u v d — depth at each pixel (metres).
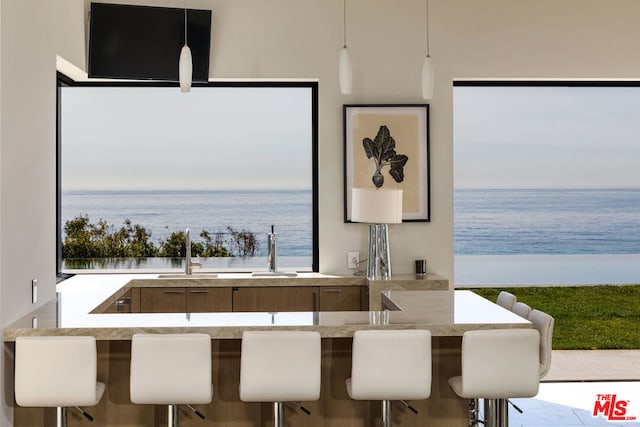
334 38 6.18
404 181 6.17
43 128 4.57
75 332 3.74
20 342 3.56
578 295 8.19
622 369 6.67
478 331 3.65
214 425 4.06
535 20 6.22
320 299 5.97
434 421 4.15
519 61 6.21
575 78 6.26
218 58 6.15
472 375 3.65
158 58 6.02
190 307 5.95
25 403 3.58
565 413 5.38
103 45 5.93
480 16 6.21
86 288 5.31
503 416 3.84
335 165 6.18
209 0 6.14
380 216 5.55
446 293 4.91
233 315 4.11
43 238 4.53
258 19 6.16
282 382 3.62
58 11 5.03
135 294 5.93
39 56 4.51
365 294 5.93
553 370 6.64
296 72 6.18
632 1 6.24
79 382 3.58
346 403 4.12
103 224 7.19
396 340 3.63
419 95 6.19
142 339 3.57
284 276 6.07
